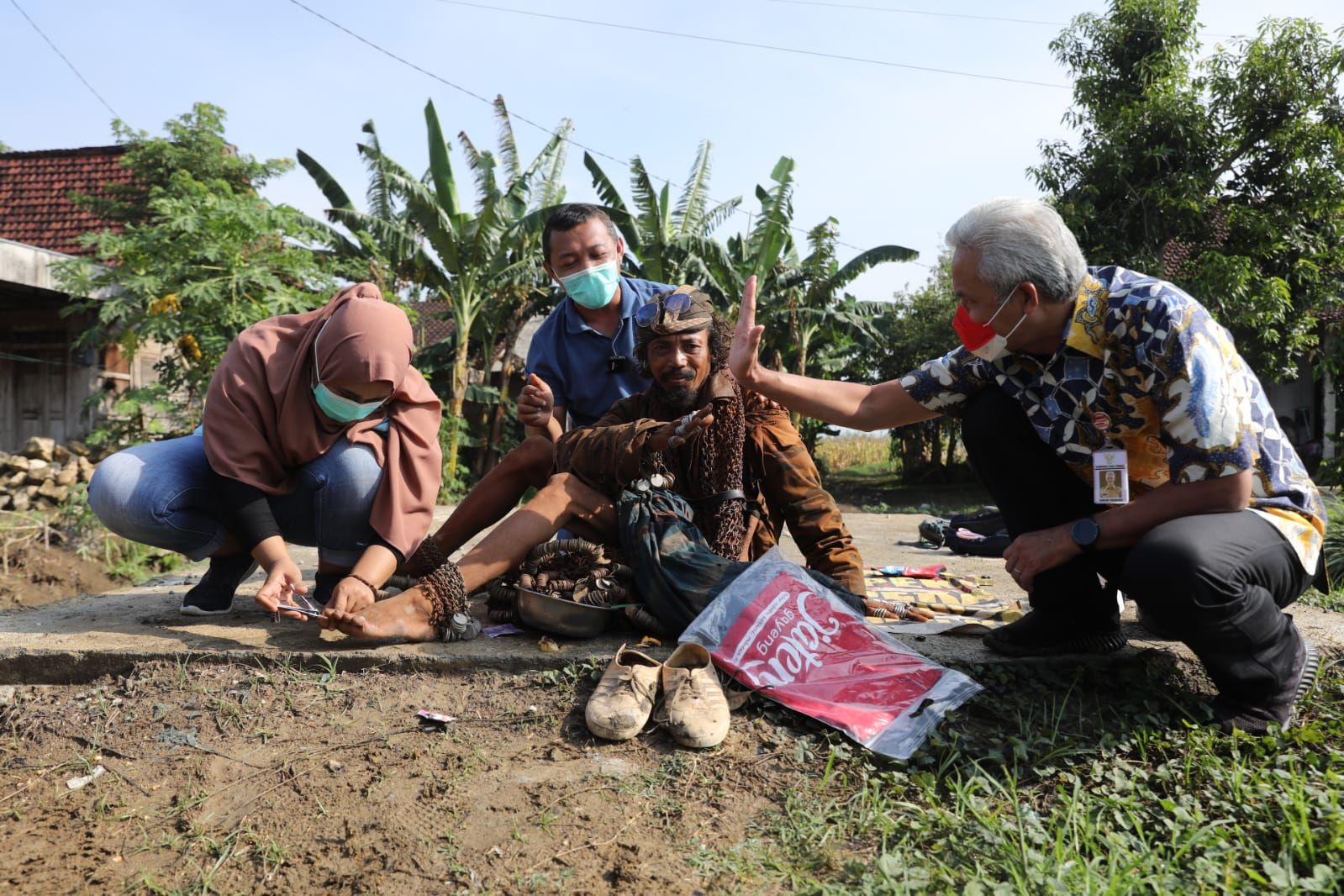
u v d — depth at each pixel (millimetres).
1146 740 2369
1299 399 17234
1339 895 1693
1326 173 12648
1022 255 2264
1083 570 2668
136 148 14312
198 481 3035
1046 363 2506
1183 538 2186
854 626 2760
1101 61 13461
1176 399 2223
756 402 3271
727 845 2023
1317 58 12703
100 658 2848
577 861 1961
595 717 2412
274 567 2848
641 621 2881
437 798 2188
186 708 2607
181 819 2174
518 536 3023
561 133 15258
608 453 3055
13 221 15945
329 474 3012
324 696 2656
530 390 3410
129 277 10289
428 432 3158
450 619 2906
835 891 1790
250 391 2945
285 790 2252
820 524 3242
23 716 2660
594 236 3826
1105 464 2387
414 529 3012
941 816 2045
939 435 20797
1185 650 2754
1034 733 2445
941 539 6316
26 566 7887
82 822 2174
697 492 3129
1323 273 13344
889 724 2416
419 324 15992
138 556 8586
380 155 13266
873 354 19156
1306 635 2965
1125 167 12672
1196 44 13266
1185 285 13070
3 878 1955
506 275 13844
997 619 3279
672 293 3139
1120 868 1819
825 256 15484
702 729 2361
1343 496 8734
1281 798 1964
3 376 12562
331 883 1923
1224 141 12914
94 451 10930
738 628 2701
